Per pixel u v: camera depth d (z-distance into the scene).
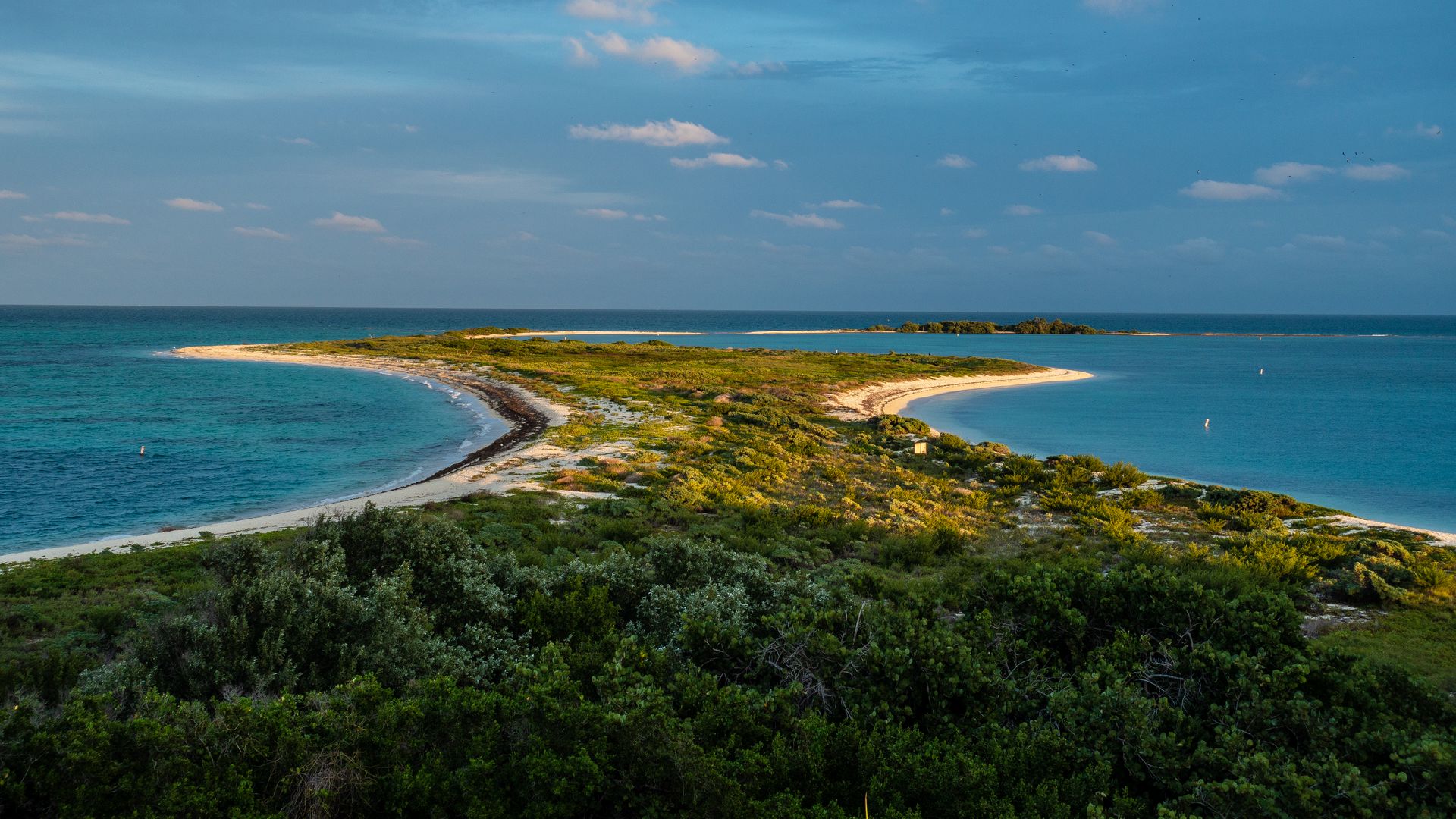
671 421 53.53
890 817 6.94
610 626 12.08
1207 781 7.62
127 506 32.50
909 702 9.44
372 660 10.21
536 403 64.50
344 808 7.43
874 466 38.94
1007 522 27.89
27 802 7.03
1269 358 154.75
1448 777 7.20
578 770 7.32
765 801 7.27
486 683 10.45
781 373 93.88
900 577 19.45
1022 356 154.12
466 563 13.68
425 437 50.59
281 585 10.86
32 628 14.41
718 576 14.70
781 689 9.12
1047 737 8.23
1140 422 67.75
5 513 31.17
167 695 7.86
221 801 7.07
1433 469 47.03
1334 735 8.30
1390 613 17.20
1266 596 11.52
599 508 27.19
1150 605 11.45
